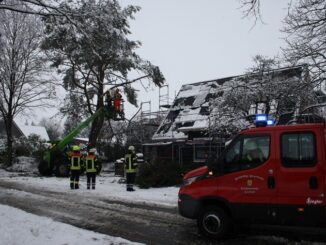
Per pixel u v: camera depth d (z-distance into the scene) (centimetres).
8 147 3078
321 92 1465
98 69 2956
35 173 2634
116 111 2462
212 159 836
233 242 788
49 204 1268
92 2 1127
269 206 756
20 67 3041
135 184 1869
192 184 848
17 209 1085
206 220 822
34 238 761
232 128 1888
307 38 1267
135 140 3444
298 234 832
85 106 3216
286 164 749
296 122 1575
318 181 717
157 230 902
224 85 2189
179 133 2767
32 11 1015
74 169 1723
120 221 1002
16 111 3152
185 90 3191
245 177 786
